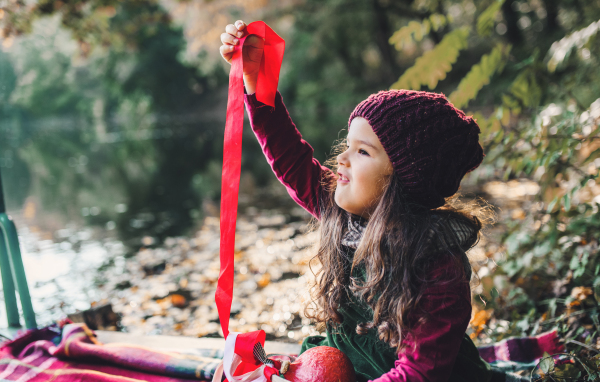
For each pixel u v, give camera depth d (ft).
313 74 82.74
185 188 30.76
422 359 3.59
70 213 25.11
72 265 16.02
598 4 19.51
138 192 30.42
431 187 3.76
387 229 3.76
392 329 3.73
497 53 9.39
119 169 41.88
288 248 15.79
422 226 3.76
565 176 7.93
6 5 22.22
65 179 38.04
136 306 12.13
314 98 78.38
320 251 4.54
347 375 3.84
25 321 7.21
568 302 6.89
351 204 4.05
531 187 19.19
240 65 4.09
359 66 76.79
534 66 9.26
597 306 6.51
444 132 3.70
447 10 37.47
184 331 10.53
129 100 114.42
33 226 22.47
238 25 4.24
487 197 18.42
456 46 9.99
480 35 10.36
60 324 7.26
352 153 4.02
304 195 5.06
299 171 5.00
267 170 34.01
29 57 118.93
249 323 10.67
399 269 3.70
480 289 8.63
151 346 7.06
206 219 21.66
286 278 13.12
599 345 6.14
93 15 32.32
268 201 24.13
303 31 73.56
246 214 21.52
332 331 4.56
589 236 7.65
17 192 32.94
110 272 15.06
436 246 3.76
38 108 128.36
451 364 3.62
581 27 8.73
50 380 5.88
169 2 56.90
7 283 7.25
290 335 9.95
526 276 8.21
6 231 7.00
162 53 107.34
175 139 66.44
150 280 14.05
